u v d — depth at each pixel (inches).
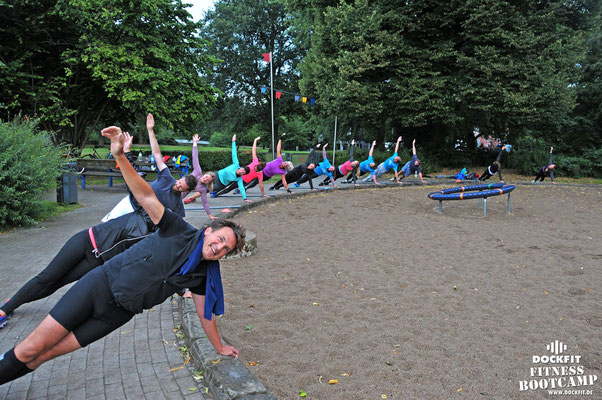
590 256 281.3
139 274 97.3
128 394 116.0
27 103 776.9
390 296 201.6
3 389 117.3
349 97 863.7
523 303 193.8
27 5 724.0
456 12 818.8
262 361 136.0
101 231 138.7
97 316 96.4
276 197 517.3
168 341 149.0
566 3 906.1
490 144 1161.4
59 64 804.0
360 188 668.1
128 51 768.3
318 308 184.9
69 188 468.4
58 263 135.4
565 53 888.3
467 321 172.2
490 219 424.8
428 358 140.7
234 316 173.9
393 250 293.3
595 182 877.8
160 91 796.6
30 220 341.1
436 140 1049.5
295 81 1549.0
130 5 739.4
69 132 938.7
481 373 131.5
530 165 962.7
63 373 126.7
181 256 99.8
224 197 522.3
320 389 120.3
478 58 854.5
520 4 884.6
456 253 286.8
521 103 820.6
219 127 1713.8
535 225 395.5
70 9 714.8
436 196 444.1
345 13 838.5
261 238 323.0
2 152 334.0
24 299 144.2
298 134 2418.8
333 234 343.3
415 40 912.3
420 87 858.8
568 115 1085.1
